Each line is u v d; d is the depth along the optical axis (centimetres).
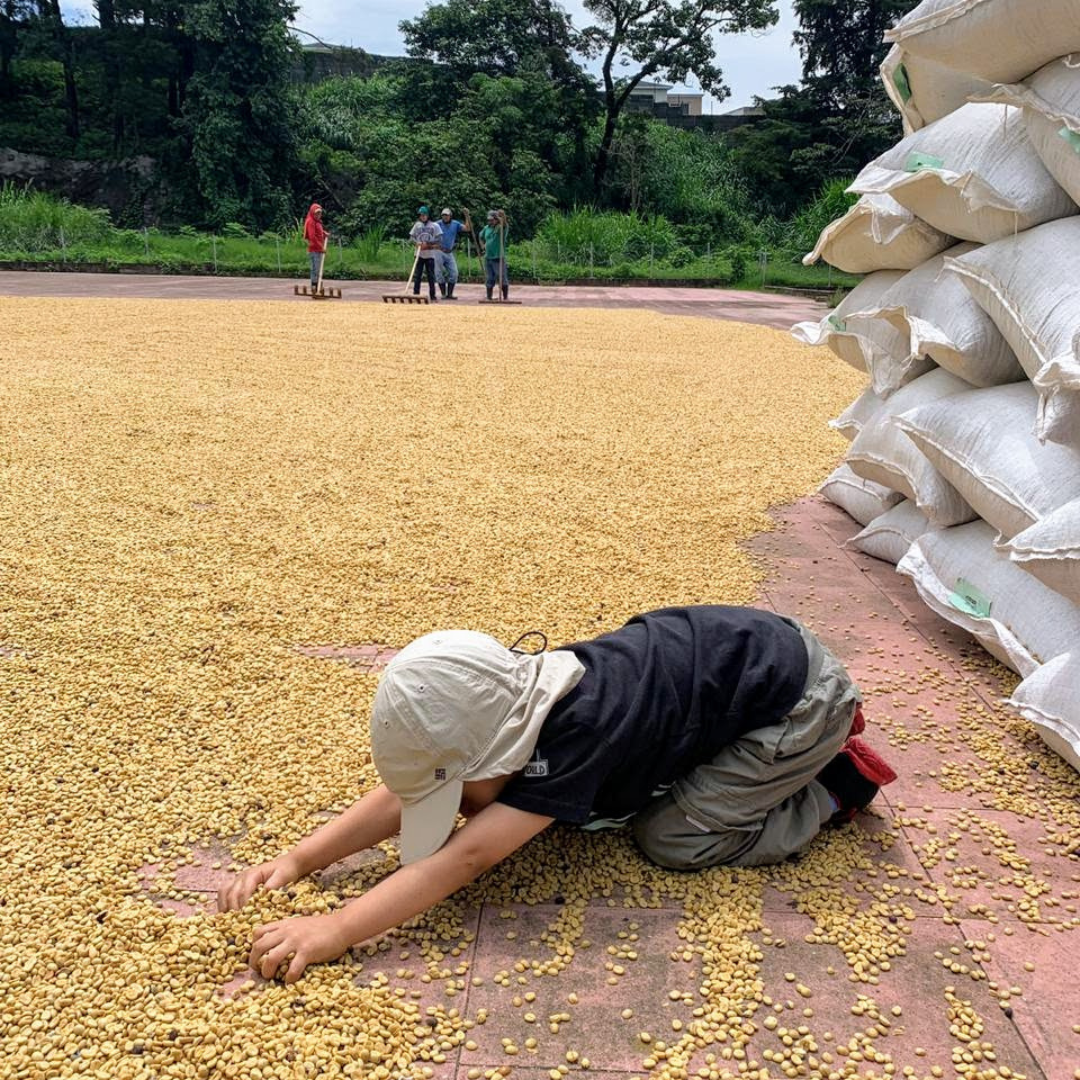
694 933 226
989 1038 198
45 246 2539
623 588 431
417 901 214
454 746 209
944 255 416
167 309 1444
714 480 605
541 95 3581
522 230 3184
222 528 501
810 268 2817
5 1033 195
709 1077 188
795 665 240
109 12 3675
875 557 479
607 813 243
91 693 334
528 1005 205
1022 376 384
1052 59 333
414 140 3203
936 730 317
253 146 3462
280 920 221
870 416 499
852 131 3559
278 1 3466
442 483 584
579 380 935
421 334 1244
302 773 287
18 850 252
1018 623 327
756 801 240
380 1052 192
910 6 3500
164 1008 202
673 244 2916
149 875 246
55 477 577
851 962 218
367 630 387
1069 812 274
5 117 3750
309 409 768
